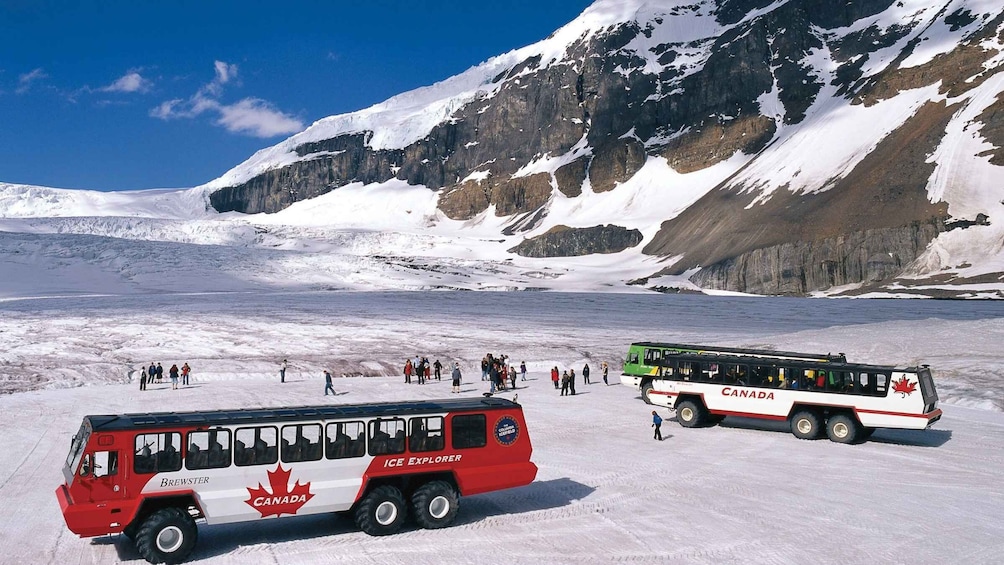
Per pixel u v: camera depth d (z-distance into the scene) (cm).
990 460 2833
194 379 5516
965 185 16138
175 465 1727
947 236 14975
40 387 4950
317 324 8312
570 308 10688
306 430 1853
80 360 5869
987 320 6881
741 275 16425
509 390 5050
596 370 6250
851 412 3222
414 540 1852
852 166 19438
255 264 15350
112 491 1680
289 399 4416
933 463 2780
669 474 2584
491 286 15538
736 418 3931
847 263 15538
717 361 3578
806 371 3356
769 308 10756
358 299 11331
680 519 2025
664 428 3566
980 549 1772
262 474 1794
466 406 2059
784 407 3375
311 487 1834
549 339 7556
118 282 13450
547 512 2112
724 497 2266
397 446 1930
